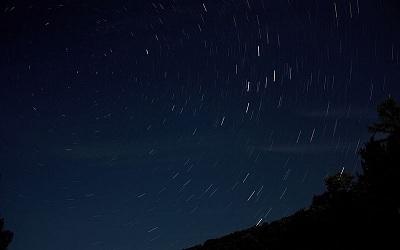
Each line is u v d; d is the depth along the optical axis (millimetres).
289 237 13164
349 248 11141
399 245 10438
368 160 11594
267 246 13398
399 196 11156
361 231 11383
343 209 12227
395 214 11117
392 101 11812
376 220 11289
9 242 15234
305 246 12297
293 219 14227
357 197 12180
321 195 14719
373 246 10773
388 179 11273
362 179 11984
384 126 11766
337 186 13039
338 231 11938
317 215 13211
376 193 11469
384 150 11453
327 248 11641
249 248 13766
